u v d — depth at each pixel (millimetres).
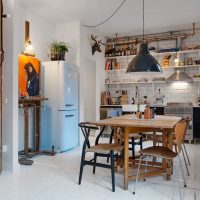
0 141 3520
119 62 7262
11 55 3604
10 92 3613
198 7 4938
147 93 6973
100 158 4375
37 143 4840
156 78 6637
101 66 7023
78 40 5707
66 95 5023
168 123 3041
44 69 5047
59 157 4496
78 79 5648
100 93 6957
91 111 6973
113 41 7238
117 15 5383
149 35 6875
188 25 6156
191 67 6469
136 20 5738
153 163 3646
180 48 6336
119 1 4609
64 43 5520
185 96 6551
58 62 4945
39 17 5387
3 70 3654
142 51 4270
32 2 4633
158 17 5535
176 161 4258
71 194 2777
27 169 3717
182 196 2742
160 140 4016
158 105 6449
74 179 3279
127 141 2977
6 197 2680
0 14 3502
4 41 3645
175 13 5281
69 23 5797
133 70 4137
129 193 2818
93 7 4906
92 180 3244
